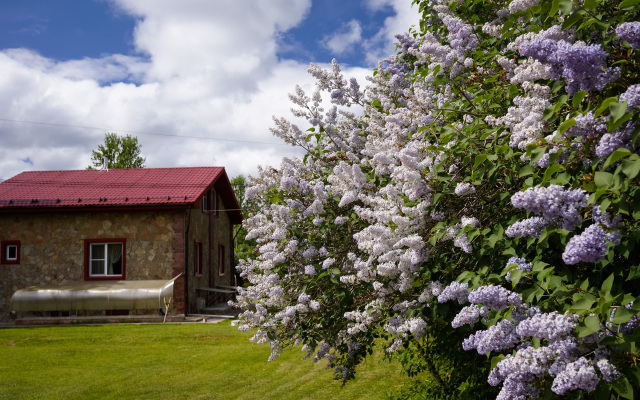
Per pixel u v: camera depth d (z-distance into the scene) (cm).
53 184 2083
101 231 1870
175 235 1845
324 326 476
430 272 353
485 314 265
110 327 1568
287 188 503
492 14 460
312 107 555
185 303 1823
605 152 218
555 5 253
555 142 254
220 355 1099
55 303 1730
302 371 918
